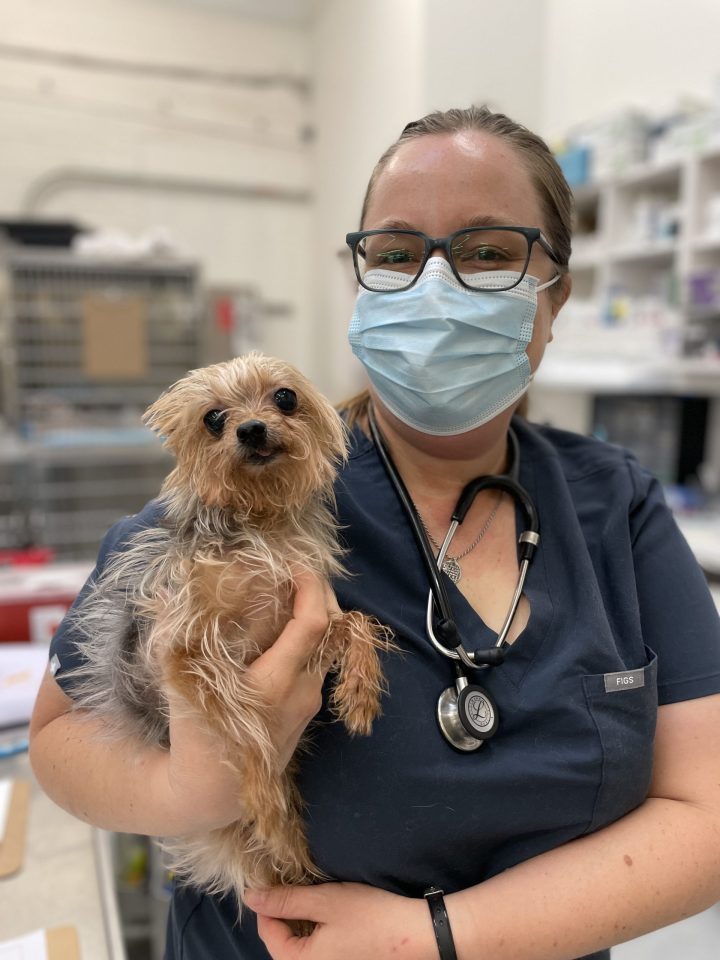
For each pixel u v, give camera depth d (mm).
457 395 892
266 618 749
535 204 913
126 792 756
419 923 719
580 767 780
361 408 1076
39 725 887
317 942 735
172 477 801
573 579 901
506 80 3912
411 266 949
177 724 702
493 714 789
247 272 5363
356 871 782
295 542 793
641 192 3275
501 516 964
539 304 961
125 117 4848
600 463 1050
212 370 798
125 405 3947
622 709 820
